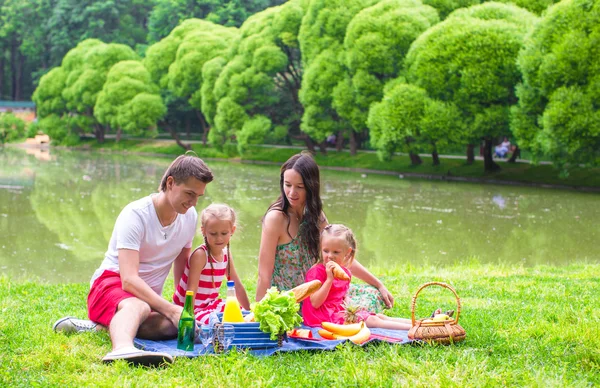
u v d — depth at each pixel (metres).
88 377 4.08
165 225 5.27
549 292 7.60
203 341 4.71
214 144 47.16
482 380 4.11
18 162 39.19
